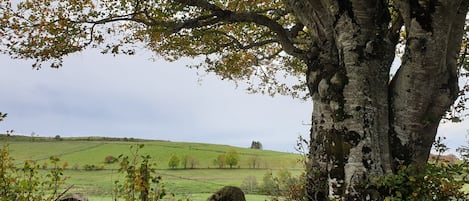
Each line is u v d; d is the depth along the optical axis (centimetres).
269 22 970
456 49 775
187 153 6500
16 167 598
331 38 866
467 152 845
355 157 749
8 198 584
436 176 653
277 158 6366
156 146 7031
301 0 929
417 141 780
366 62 786
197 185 2897
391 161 770
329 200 746
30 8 1017
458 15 750
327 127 805
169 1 956
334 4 810
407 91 775
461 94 1075
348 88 780
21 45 1025
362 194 720
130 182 573
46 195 618
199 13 1112
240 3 1297
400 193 655
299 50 962
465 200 723
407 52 764
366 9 788
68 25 998
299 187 907
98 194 1299
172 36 1215
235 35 1374
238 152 6875
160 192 593
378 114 775
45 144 6544
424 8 717
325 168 813
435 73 748
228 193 1009
